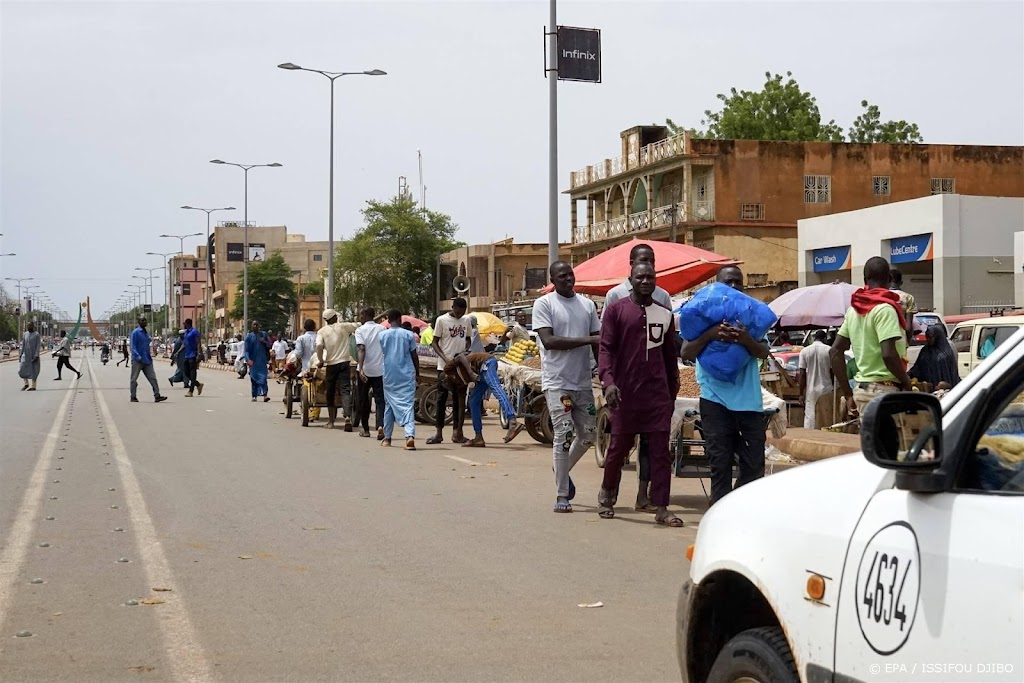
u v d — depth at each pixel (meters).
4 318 149.38
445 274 72.75
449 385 16.06
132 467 13.06
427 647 5.71
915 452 2.90
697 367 8.38
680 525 9.12
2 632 5.91
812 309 19.56
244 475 12.36
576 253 62.03
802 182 51.38
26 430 18.44
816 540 3.17
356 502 10.39
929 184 52.56
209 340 125.38
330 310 19.08
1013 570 2.52
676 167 51.34
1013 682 2.46
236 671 5.29
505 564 7.67
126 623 6.11
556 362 9.91
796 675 3.26
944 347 11.31
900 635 2.79
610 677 5.25
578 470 13.16
